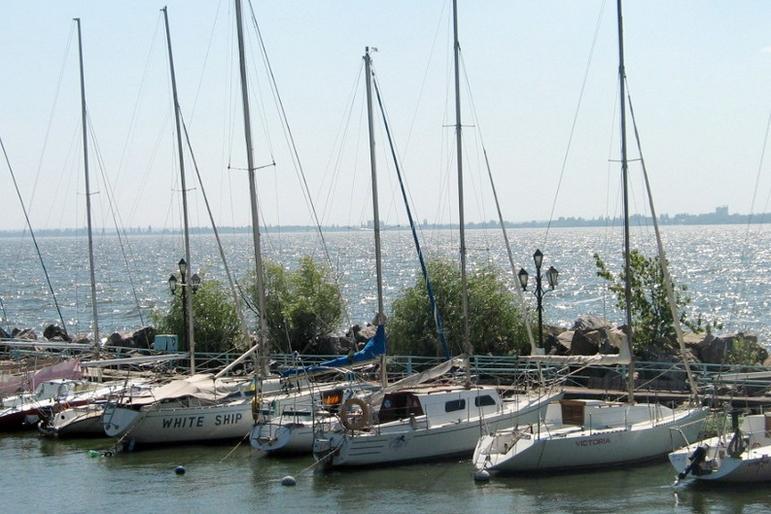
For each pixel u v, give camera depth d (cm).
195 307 5944
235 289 5884
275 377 4384
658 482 3491
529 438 3619
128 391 4503
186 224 5153
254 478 3656
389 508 3241
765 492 3331
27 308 13288
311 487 3509
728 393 4372
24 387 4781
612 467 3697
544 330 5619
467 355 4191
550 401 4141
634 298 5041
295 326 5978
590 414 3816
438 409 3878
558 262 19788
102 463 3941
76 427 4388
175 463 3928
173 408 4169
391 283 15388
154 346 5628
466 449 3872
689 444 3669
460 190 4322
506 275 6762
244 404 4269
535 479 3550
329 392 4206
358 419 3738
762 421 3594
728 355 4919
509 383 4797
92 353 5466
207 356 5750
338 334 6334
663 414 3912
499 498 3325
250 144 4375
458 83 4353
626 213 4038
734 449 3369
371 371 5234
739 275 15662
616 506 3206
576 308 11569
